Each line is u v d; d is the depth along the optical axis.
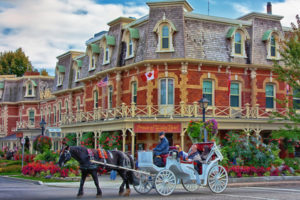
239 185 19.25
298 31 27.08
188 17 29.39
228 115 29.38
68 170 23.80
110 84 33.53
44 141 32.66
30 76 59.97
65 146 14.57
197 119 26.89
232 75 30.38
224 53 29.97
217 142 24.25
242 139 23.33
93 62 36.84
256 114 28.98
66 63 45.69
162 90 29.05
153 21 29.44
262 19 32.09
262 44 31.50
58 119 47.97
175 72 28.88
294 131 26.55
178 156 15.22
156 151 15.36
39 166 25.94
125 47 32.28
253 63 30.53
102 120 31.31
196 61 28.61
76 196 15.09
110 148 29.70
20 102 59.00
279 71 26.98
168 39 28.94
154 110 28.83
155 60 28.56
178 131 27.03
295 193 15.75
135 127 27.38
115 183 21.39
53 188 18.95
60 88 45.91
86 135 33.84
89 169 14.59
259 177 21.42
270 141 30.84
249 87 30.95
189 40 28.91
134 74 30.86
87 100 38.31
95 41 38.38
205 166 15.84
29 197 14.90
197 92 29.02
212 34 29.97
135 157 29.47
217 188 15.90
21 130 54.56
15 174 28.81
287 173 23.09
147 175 15.74
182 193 16.06
